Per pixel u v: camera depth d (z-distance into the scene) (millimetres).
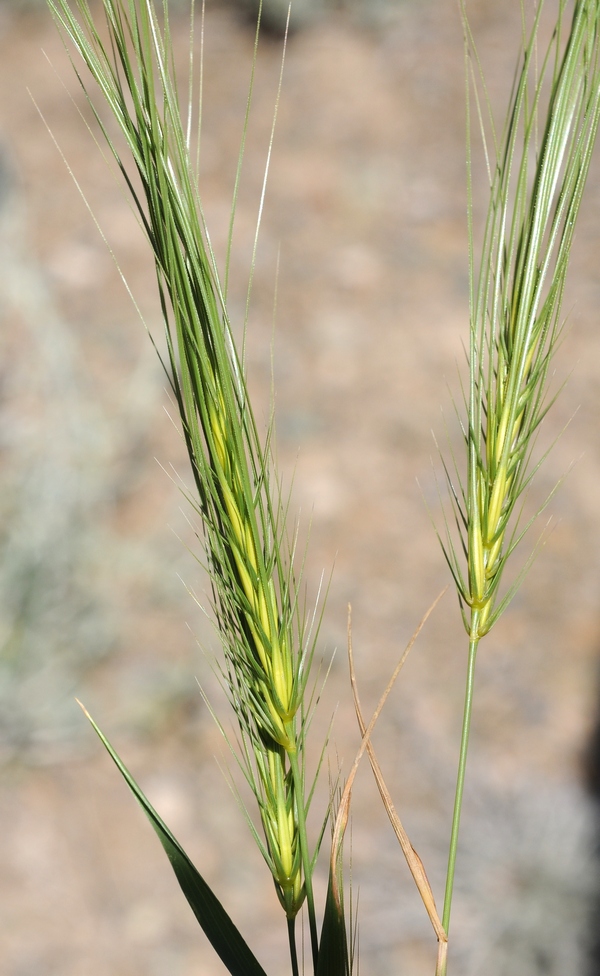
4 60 2121
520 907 894
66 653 1032
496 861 926
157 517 1226
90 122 1947
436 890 907
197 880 281
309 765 994
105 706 1034
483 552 273
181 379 259
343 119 2016
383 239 1762
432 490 1318
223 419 260
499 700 1080
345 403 1441
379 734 1040
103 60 253
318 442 1374
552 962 865
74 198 1776
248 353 1500
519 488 273
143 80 251
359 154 1938
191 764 1002
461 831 954
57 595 1050
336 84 2084
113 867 915
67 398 1247
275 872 273
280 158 1921
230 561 267
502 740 1041
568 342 1523
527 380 274
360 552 1239
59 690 1011
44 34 2186
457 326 1588
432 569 1225
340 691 1075
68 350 1354
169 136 252
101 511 1193
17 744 991
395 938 881
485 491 273
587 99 261
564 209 265
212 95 2053
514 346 270
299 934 872
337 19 2244
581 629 1154
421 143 1971
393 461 1359
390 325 1583
